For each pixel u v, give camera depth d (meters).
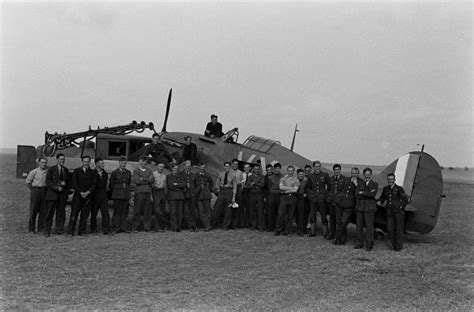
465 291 7.15
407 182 10.82
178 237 11.11
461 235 12.71
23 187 22.23
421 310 6.25
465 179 68.81
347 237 12.01
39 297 6.39
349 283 7.51
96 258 8.73
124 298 6.42
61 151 17.41
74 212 10.98
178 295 6.62
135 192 11.75
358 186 10.47
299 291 6.98
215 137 15.57
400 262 9.12
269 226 12.32
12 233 11.14
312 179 11.88
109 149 15.95
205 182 12.31
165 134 16.14
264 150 14.75
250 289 7.02
